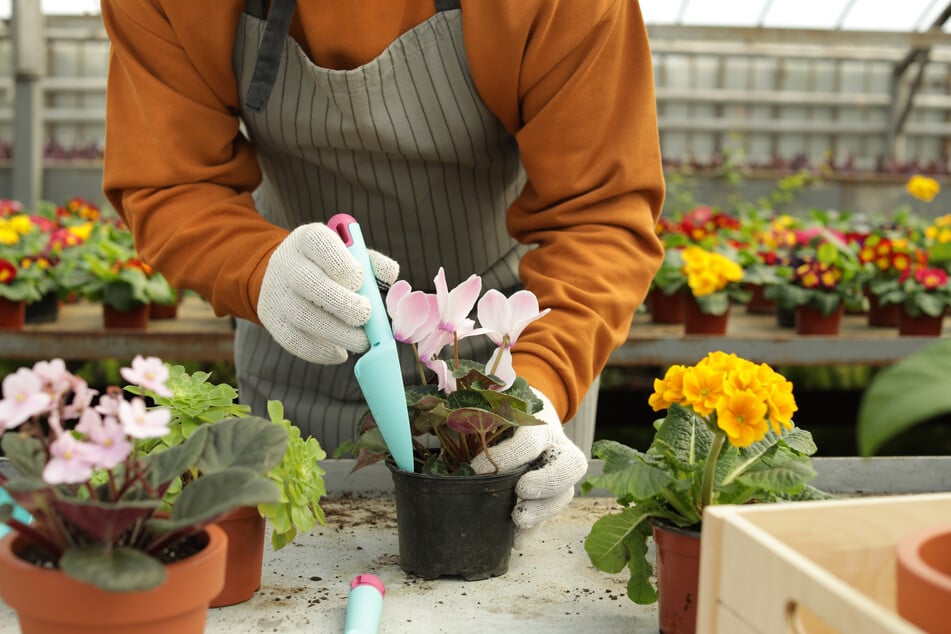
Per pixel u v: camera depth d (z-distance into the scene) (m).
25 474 0.67
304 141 1.42
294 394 1.75
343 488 1.29
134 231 1.36
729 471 0.92
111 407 0.65
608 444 0.95
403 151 1.40
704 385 0.87
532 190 1.41
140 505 0.61
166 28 1.32
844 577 0.69
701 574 0.68
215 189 1.36
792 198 9.35
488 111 1.39
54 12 9.76
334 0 1.31
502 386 0.99
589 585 1.00
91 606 0.64
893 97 11.38
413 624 0.88
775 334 3.93
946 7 9.96
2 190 8.84
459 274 1.63
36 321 3.85
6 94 10.87
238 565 0.91
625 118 1.30
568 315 1.20
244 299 1.19
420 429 1.02
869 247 4.27
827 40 9.59
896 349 3.63
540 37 1.26
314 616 0.90
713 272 3.68
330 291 1.00
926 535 0.62
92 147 10.35
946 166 11.40
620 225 1.30
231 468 0.70
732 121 11.52
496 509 0.99
